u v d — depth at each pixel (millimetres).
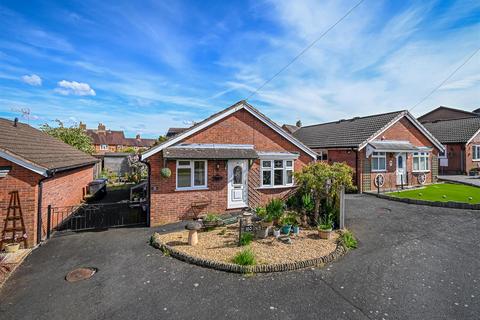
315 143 24000
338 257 7566
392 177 19672
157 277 6531
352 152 18969
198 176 12195
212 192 12367
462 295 5598
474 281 6176
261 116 13617
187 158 11117
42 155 10820
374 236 9336
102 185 18438
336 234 9391
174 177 11602
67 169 11430
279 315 4992
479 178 22750
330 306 5262
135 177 26953
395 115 20469
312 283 6164
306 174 10352
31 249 8508
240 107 13133
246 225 9719
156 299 5578
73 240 9312
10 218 8617
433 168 21953
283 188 14039
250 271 6641
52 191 10680
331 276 6492
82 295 5770
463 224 10477
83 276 6641
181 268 7004
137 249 8375
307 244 8445
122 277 6555
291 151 14398
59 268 7113
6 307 5363
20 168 8781
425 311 5066
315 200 10734
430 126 32312
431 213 12203
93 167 21953
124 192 21094
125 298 5629
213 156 11664
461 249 8055
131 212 13789
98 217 12734
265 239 8977
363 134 19906
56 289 6035
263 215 9859
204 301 5488
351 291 5809
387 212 12539
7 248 8242
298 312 5078
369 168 18750
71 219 12320
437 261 7254
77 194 15578
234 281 6285
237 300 5508
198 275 6605
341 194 10172
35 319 4977
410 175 20531
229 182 12758
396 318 4875
